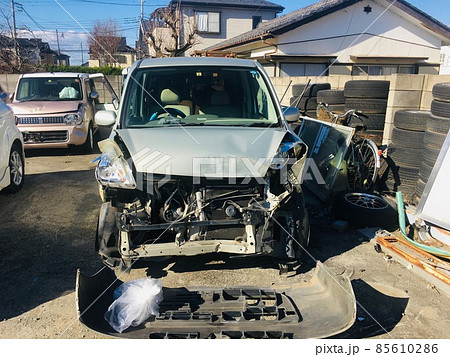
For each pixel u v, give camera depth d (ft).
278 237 11.51
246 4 95.66
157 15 64.34
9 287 11.12
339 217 15.49
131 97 13.41
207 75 14.16
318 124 20.31
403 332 9.18
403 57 50.24
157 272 11.87
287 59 48.06
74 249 13.41
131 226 10.03
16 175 19.27
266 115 13.41
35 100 29.43
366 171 18.20
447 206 12.43
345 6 47.32
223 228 10.66
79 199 18.28
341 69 50.31
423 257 12.03
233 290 10.30
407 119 16.51
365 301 10.37
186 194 10.57
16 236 14.37
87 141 29.14
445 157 12.61
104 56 93.50
